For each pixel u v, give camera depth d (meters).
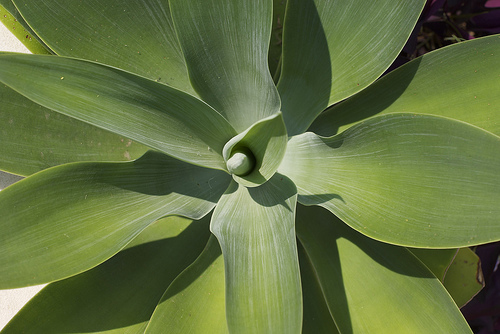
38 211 1.55
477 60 1.62
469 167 1.49
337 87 1.67
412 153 1.54
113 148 1.74
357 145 1.58
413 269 1.60
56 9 1.63
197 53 1.62
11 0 1.69
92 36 1.66
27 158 1.68
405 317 1.58
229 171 1.58
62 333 1.61
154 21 1.68
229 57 1.63
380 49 1.62
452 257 1.68
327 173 1.62
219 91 1.67
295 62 1.68
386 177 1.56
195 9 1.57
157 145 1.60
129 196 1.62
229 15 1.58
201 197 1.67
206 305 1.60
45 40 1.63
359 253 1.64
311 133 1.63
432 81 1.65
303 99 1.70
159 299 1.67
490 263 1.87
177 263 1.70
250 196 1.63
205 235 1.72
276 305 1.48
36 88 1.49
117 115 1.56
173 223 1.73
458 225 1.50
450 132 1.49
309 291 1.69
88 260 1.56
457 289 1.75
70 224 1.57
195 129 1.62
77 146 1.71
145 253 1.70
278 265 1.51
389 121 1.53
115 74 1.53
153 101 1.57
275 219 1.58
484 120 1.62
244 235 1.57
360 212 1.57
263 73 1.58
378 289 1.61
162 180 1.66
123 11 1.66
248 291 1.50
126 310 1.65
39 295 1.61
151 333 1.57
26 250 1.54
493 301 1.88
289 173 1.66
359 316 1.60
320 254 1.65
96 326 1.63
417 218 1.53
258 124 1.47
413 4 1.58
